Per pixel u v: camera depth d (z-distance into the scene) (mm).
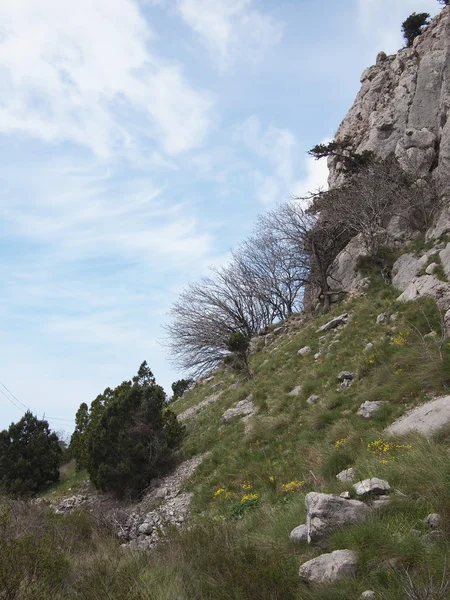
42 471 16797
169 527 7496
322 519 5695
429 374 10102
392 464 6867
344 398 11453
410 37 26953
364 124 24219
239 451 11992
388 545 4938
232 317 24828
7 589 4602
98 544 7836
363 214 19203
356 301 17266
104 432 14234
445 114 19234
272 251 25156
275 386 14789
